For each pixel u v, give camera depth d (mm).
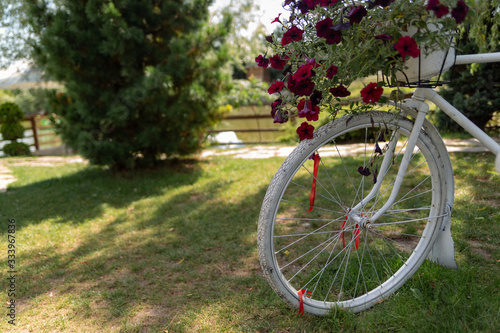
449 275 1950
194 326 1861
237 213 3590
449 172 1896
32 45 5371
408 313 1741
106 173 6195
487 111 6285
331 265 2295
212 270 2469
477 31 2398
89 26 5312
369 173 1723
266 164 5805
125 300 2174
